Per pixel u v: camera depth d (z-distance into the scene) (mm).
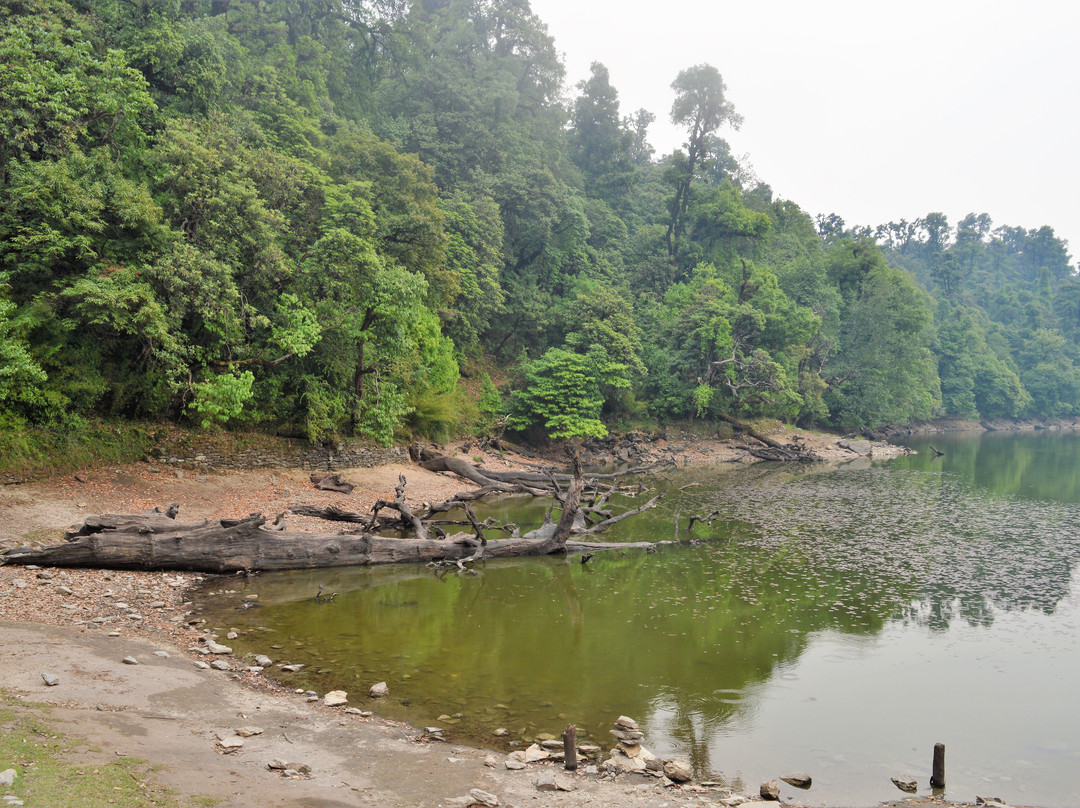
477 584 18297
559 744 9305
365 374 32688
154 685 9727
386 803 7039
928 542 24266
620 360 52906
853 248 82750
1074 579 19297
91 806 5695
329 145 48125
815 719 10641
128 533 16625
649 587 18266
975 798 8398
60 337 22391
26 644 10570
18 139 21562
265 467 27938
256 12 62438
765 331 65812
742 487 38688
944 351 104875
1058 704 11375
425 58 81562
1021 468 49438
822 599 17266
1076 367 122750
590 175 94500
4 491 19141
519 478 34812
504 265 61781
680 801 7766
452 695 10883
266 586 16891
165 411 25969
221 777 7039
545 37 92125
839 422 73812
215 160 25953
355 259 29203
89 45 24984
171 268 23000
